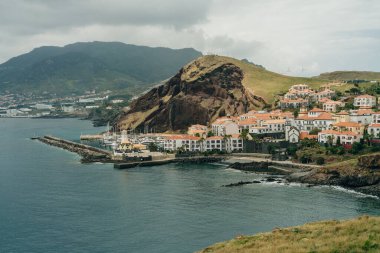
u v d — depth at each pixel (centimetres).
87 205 17562
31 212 16688
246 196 18550
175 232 13912
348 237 7469
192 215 15750
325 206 16700
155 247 12662
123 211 16525
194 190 19925
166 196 18812
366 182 19938
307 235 8050
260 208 16500
